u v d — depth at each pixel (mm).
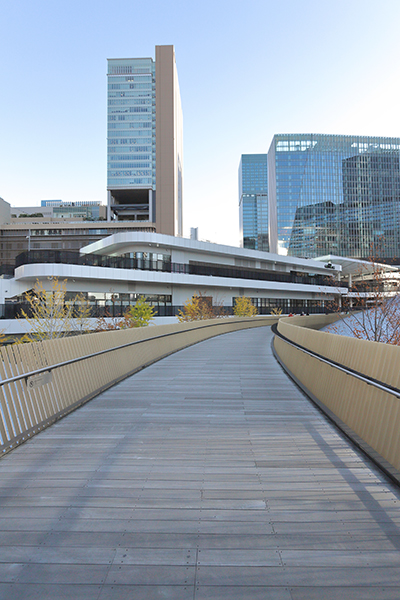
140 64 104125
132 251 37969
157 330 14062
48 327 25172
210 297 43156
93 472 4027
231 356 14758
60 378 6488
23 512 3219
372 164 134625
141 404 7105
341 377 6090
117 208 106375
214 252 44312
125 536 2871
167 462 4297
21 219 93500
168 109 97250
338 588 2316
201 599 2246
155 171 99875
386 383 4324
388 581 2371
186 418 6141
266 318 42188
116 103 103438
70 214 111625
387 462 4105
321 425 5734
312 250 130750
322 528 2947
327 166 133375
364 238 131500
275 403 7176
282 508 3256
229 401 7336
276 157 133875
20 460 4379
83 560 2602
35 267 29781
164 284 39469
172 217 94875
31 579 2426
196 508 3268
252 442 4973
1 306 28016
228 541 2795
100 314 30312
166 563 2564
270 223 145500
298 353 9891
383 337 16781
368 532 2891
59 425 5777
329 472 3994
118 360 9789
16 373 5230
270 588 2326
